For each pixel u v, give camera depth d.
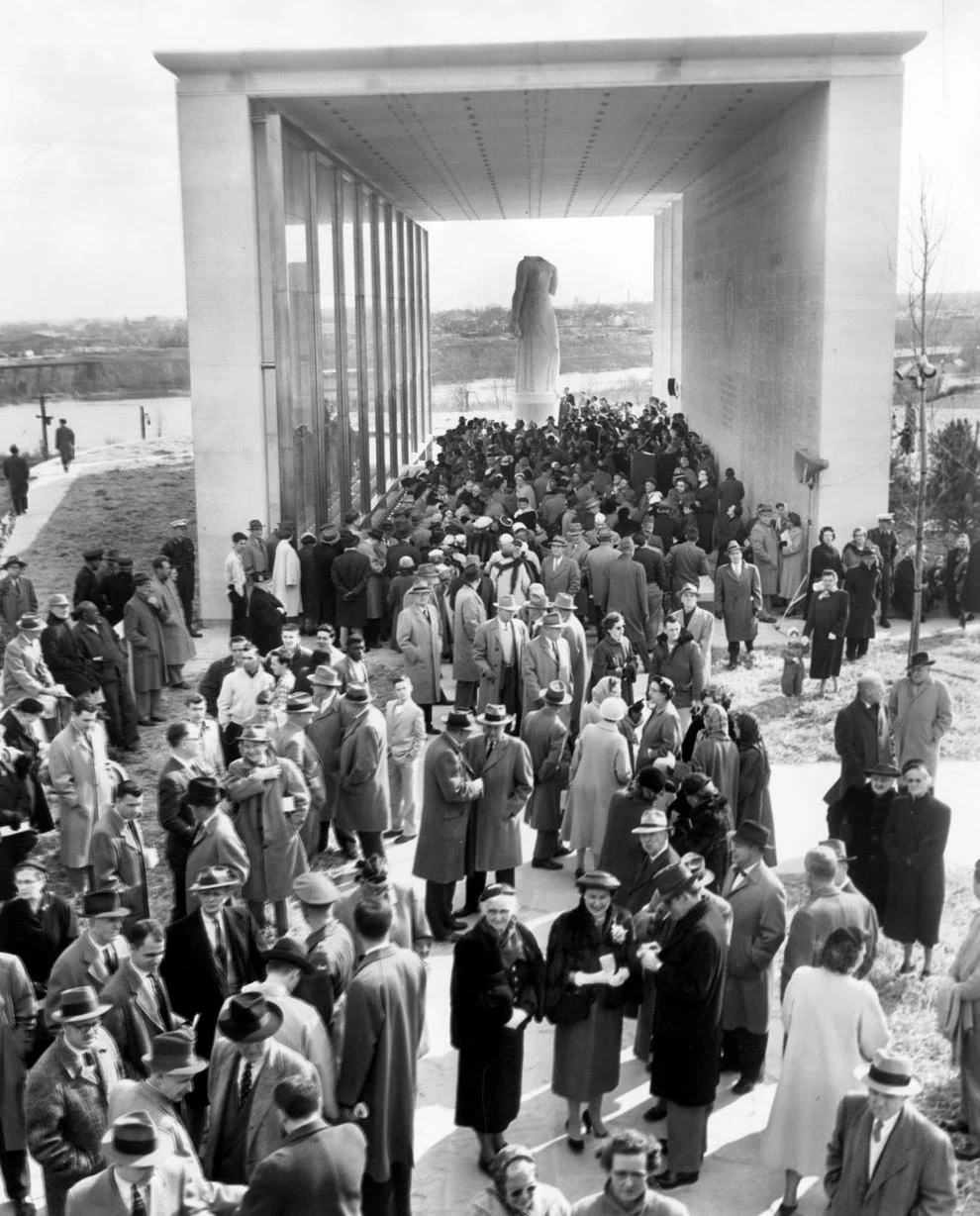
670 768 10.07
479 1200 4.93
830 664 17.56
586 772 11.16
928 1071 8.54
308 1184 5.25
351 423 32.25
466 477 32.75
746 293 29.75
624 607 18.03
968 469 22.88
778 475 26.19
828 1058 6.92
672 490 27.88
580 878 7.49
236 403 23.20
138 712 17.08
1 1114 7.04
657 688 11.43
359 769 11.43
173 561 22.48
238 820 9.95
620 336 96.19
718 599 19.16
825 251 22.19
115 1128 5.32
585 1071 7.52
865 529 22.78
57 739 11.55
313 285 26.81
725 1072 8.57
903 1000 9.45
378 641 21.12
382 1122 6.64
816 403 22.86
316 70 22.09
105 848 9.60
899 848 9.56
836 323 22.31
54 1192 6.36
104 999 6.95
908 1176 5.95
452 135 27.52
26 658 14.88
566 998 7.43
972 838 12.73
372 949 6.73
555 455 34.12
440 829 10.21
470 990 7.31
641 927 7.87
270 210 22.98
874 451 22.61
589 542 21.20
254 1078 6.14
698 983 7.11
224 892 7.50
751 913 8.16
